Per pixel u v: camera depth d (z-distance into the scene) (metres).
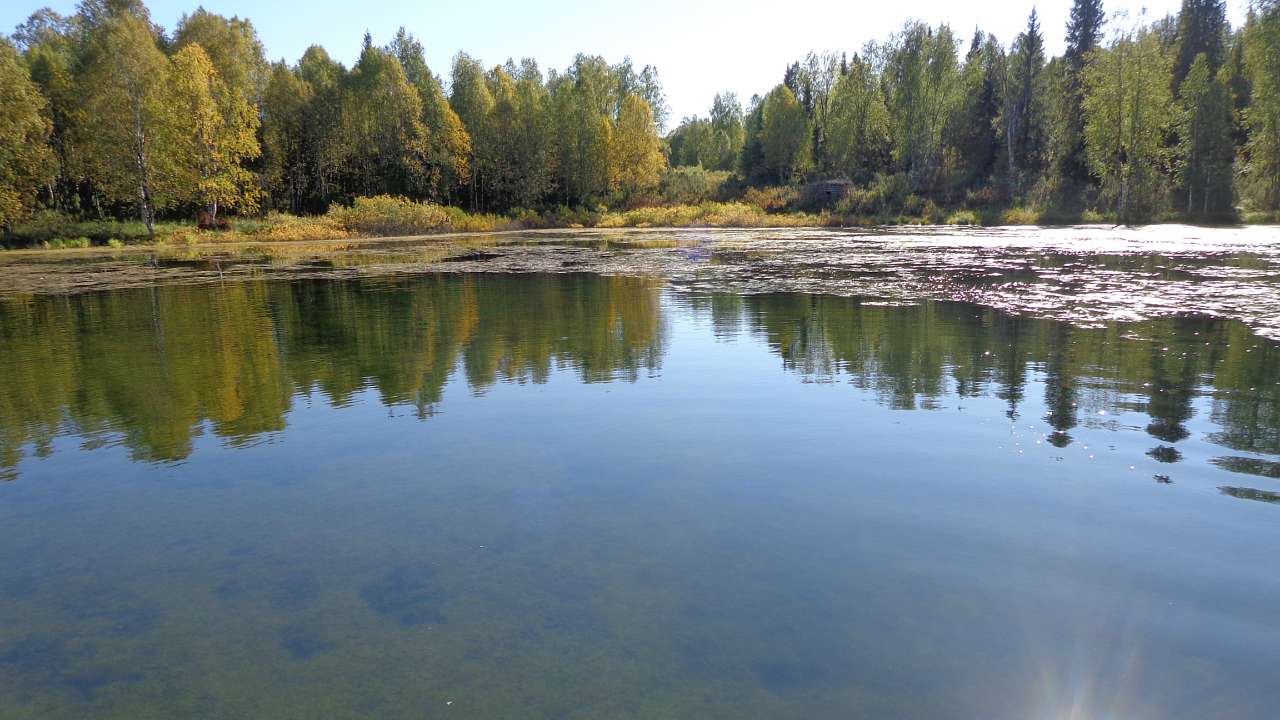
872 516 3.24
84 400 5.68
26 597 2.75
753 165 72.69
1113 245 21.66
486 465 4.04
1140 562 2.76
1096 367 6.11
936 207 50.78
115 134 34.69
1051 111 55.19
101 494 3.75
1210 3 55.06
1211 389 5.29
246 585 2.78
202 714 2.04
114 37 34.66
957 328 8.22
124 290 14.27
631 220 54.84
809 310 9.85
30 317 10.68
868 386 5.63
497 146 56.41
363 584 2.76
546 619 2.48
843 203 53.28
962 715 1.94
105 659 2.34
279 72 50.06
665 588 2.66
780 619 2.44
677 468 3.91
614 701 2.04
